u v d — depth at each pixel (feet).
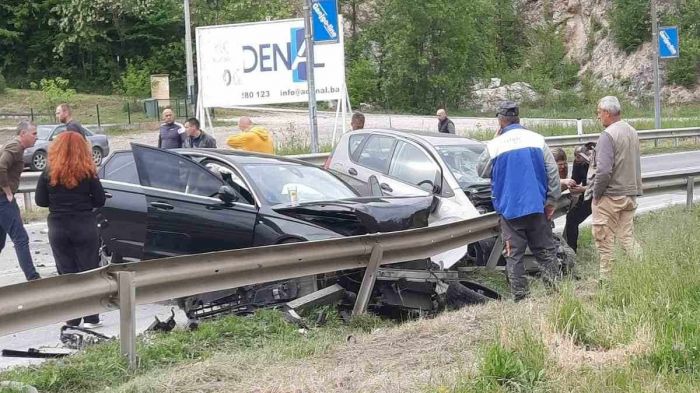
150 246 30.50
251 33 84.58
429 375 18.90
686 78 221.66
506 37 258.57
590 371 18.51
